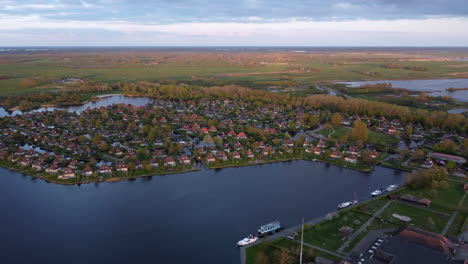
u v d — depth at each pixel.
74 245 154.62
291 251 144.12
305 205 190.75
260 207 189.00
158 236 162.00
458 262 127.75
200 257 146.25
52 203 191.75
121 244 155.62
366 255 136.25
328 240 153.62
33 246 153.62
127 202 194.38
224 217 178.88
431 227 161.50
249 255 147.12
